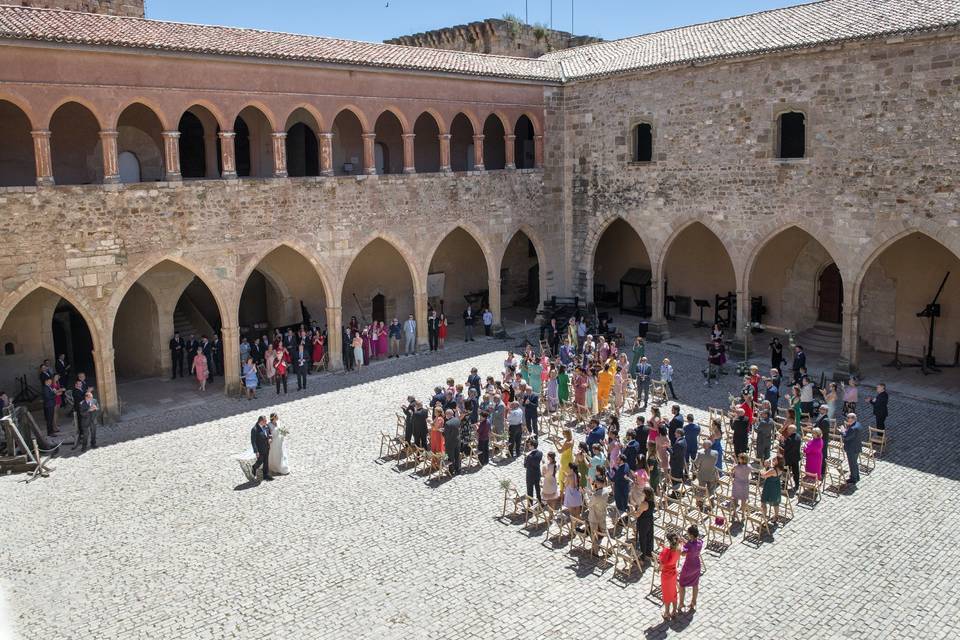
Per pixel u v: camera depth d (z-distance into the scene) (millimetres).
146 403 26641
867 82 25797
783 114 28984
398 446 22078
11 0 29000
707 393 26500
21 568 16078
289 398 26922
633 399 25203
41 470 20844
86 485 20062
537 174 35500
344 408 25750
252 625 14023
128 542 17078
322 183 28500
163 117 24547
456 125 36875
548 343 31969
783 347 32250
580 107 35094
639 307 38812
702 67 30156
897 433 22578
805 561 15852
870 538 16703
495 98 33375
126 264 24328
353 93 28859
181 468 21047
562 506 17750
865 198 26375
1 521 18141
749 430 20578
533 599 14695
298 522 17875
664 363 25641
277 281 32156
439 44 45719
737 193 29953
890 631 13586
